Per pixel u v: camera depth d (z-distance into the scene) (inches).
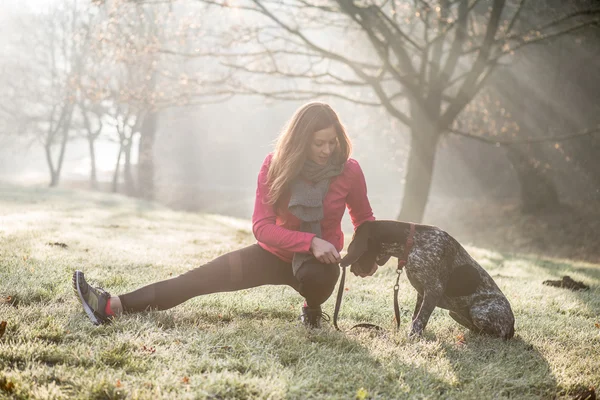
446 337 149.3
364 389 106.7
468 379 119.4
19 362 110.2
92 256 240.4
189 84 577.9
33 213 451.2
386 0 515.8
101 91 587.5
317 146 132.6
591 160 839.1
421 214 580.1
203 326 142.1
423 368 120.5
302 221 134.5
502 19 669.9
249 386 104.0
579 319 183.3
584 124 802.8
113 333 128.3
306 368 116.0
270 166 135.6
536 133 807.1
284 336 134.4
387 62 529.0
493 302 147.4
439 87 565.6
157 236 352.8
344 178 139.5
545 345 146.3
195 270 142.1
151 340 127.3
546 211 886.4
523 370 126.6
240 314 161.6
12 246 245.3
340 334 139.9
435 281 141.2
